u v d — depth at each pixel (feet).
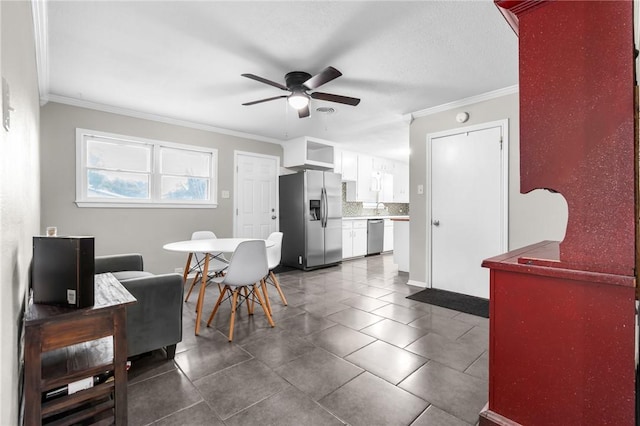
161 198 13.24
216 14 6.23
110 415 4.68
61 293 4.10
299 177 16.58
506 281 3.09
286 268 16.90
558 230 9.50
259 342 7.50
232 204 15.57
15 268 3.51
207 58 8.00
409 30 6.81
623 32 2.39
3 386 2.72
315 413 4.92
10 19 3.20
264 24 6.57
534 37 2.80
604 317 2.53
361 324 8.65
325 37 7.07
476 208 11.14
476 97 10.78
